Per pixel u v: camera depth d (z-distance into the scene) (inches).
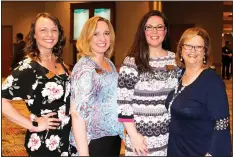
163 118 84.9
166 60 86.8
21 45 354.6
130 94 83.0
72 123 82.0
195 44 80.7
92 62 83.8
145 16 86.2
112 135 85.7
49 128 82.0
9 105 80.7
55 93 83.7
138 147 82.4
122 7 368.2
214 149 75.9
